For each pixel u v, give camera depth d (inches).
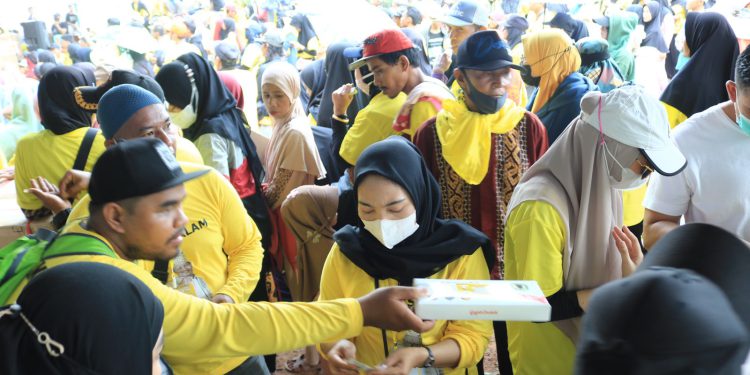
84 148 100.2
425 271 65.6
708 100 116.8
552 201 64.0
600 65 149.3
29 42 211.9
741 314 30.6
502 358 77.9
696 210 75.5
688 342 24.3
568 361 69.2
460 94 102.3
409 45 117.6
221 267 75.2
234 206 76.4
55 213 76.9
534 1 230.5
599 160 64.5
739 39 178.4
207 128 110.9
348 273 68.1
